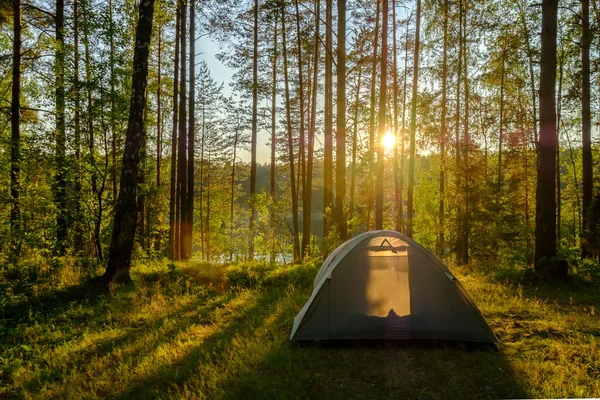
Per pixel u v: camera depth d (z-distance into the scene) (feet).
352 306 15.81
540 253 27.99
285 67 53.62
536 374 12.83
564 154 91.66
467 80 49.98
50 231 32.04
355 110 65.26
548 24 27.43
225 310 21.94
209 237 96.99
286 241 52.11
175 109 55.83
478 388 12.29
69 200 32.63
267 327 18.40
